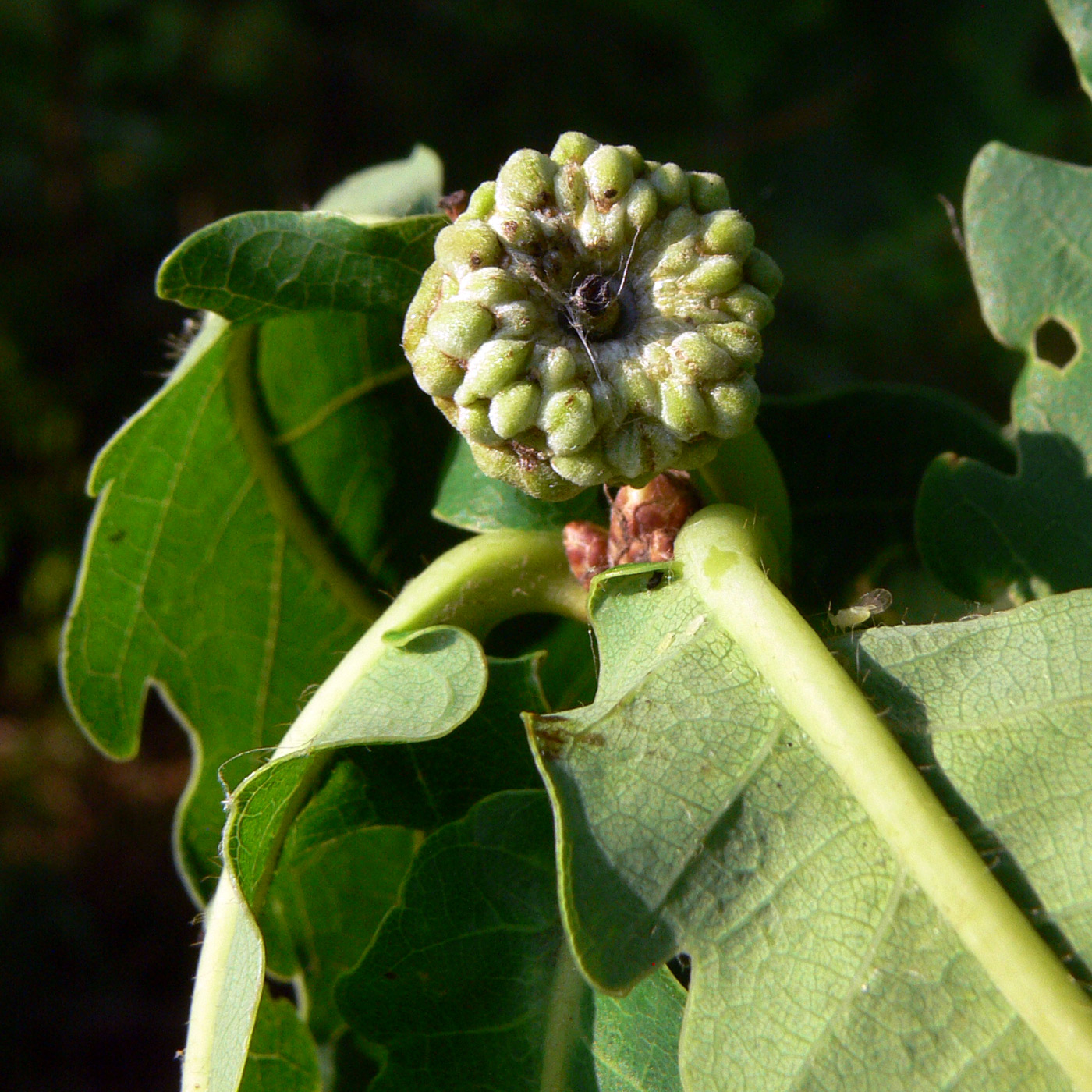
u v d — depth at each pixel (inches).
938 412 6.0
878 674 4.9
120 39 20.3
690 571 5.0
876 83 16.0
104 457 5.4
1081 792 4.7
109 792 20.4
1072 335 5.5
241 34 20.0
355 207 5.9
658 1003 5.0
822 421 6.0
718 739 4.8
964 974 4.6
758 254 4.9
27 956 17.6
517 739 5.2
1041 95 15.6
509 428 4.8
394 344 5.7
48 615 20.9
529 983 5.1
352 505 5.8
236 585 5.8
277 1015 5.2
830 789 4.8
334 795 5.2
